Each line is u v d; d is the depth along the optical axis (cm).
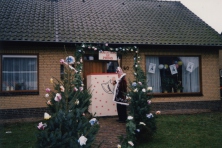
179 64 1184
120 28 1177
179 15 1420
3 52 970
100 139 639
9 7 1182
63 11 1253
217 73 1204
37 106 993
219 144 627
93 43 1016
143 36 1134
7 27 1010
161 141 648
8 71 991
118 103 827
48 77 1012
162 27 1252
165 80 1166
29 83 1012
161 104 1130
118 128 752
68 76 463
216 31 1288
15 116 966
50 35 1012
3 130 763
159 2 1578
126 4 1480
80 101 547
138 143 622
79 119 369
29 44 986
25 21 1084
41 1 1316
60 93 407
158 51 1142
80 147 320
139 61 1038
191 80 1195
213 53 1205
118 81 829
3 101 959
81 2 1407
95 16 1259
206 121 895
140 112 624
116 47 1064
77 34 1059
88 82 988
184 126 814
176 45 1115
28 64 1012
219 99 1198
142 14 1369
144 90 646
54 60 1021
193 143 635
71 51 1037
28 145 602
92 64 1086
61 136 325
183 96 1159
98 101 938
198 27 1305
